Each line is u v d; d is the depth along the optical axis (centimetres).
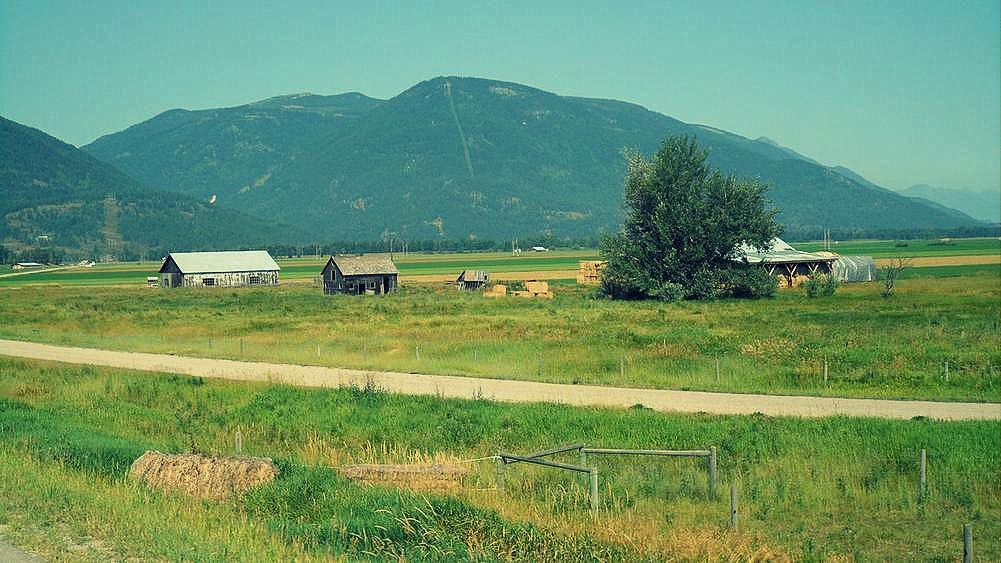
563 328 6047
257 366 4891
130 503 1886
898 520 2069
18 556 1542
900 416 3122
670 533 1883
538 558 1698
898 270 10506
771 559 1777
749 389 3778
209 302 10412
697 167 9419
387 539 1731
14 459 2322
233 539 1672
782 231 9225
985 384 3722
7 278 19600
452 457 2547
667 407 3378
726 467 2475
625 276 9306
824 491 2236
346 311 8388
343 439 2917
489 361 4772
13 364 4953
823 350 4541
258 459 2269
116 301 10994
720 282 9169
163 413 3450
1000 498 2186
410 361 4856
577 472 2348
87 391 3988
